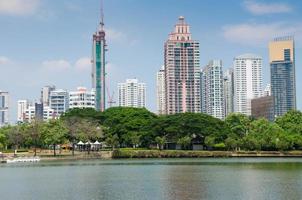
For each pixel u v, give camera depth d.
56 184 104.94
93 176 124.56
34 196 85.56
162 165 169.88
